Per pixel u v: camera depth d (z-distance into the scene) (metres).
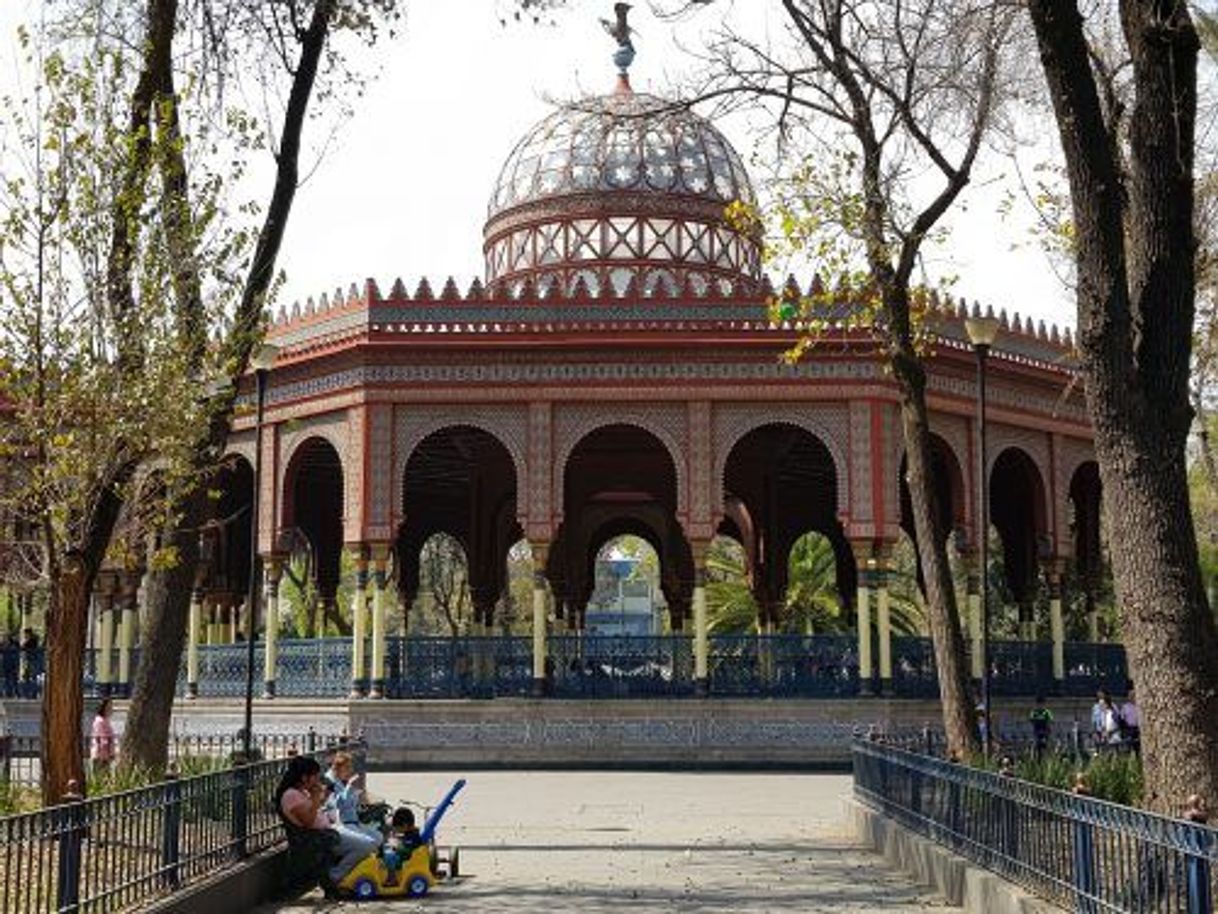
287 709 23.56
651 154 27.39
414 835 10.24
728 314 23.33
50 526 10.77
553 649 23.75
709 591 36.16
